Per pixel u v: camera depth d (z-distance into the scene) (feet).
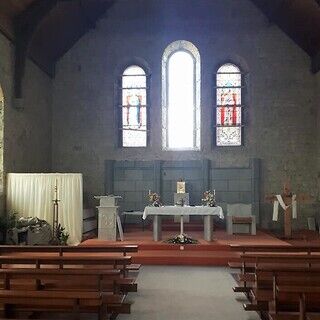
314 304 18.48
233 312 21.62
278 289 16.06
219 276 30.68
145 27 56.39
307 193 54.08
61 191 41.73
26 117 47.34
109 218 41.93
